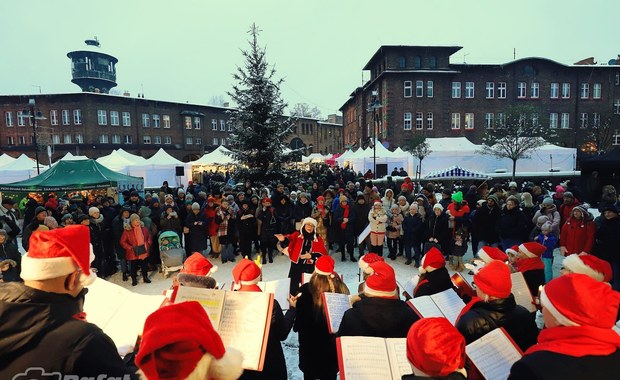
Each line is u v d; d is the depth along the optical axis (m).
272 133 14.36
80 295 1.62
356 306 2.68
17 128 39.72
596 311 1.48
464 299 3.99
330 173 19.64
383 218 8.59
